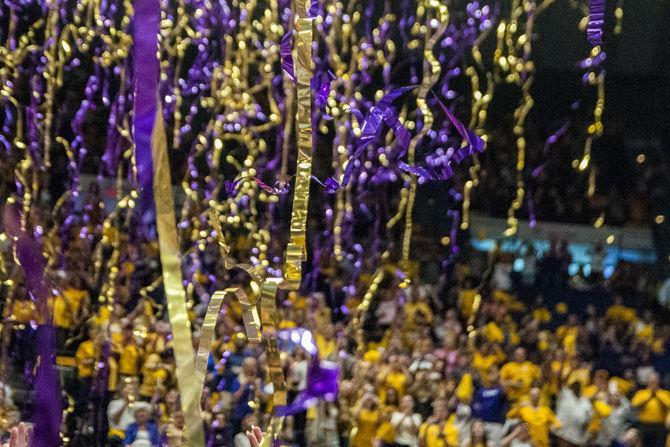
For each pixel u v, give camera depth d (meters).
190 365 2.97
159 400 12.70
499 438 13.46
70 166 18.03
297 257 3.23
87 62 18.53
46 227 15.62
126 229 16.61
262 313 3.20
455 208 20.52
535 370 13.95
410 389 13.80
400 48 19.72
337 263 18.28
